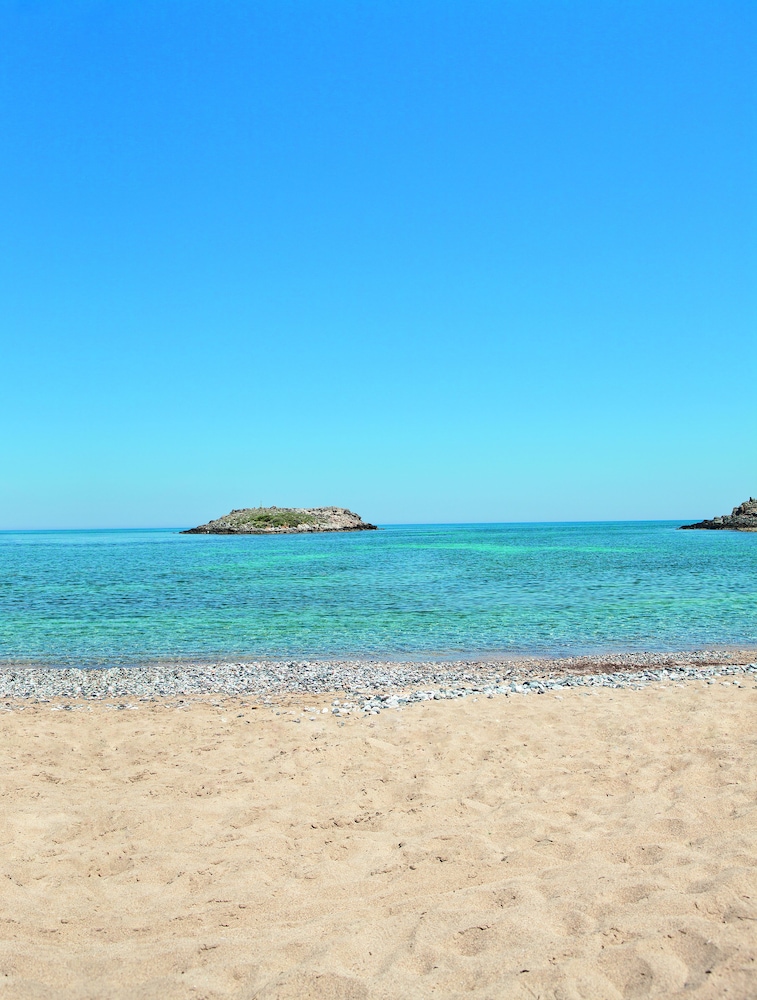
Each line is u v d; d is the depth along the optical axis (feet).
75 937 16.90
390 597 103.71
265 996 14.06
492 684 48.03
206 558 223.30
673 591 107.96
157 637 71.82
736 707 37.81
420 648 65.10
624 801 24.49
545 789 26.27
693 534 444.96
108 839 22.72
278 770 29.09
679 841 20.59
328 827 23.53
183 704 44.42
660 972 13.89
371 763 29.96
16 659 61.36
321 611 89.56
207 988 14.56
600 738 32.89
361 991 14.01
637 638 68.90
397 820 23.85
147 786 27.63
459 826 23.08
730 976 13.50
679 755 29.40
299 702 44.52
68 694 48.01
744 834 20.26
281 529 568.82
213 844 22.18
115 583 129.49
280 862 20.76
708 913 15.92
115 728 37.06
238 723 38.04
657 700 40.57
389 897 18.28
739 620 79.30
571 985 13.75
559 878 18.40
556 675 52.70
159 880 19.85
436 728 35.47
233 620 82.53
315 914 17.60
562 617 82.84
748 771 26.68
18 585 125.80
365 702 43.34
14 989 14.52
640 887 17.39
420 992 13.89
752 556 205.67
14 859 21.12
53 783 28.25
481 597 102.63
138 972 15.30
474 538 426.92
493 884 18.40
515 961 14.67
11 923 17.40
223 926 17.21
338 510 632.38
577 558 202.69
